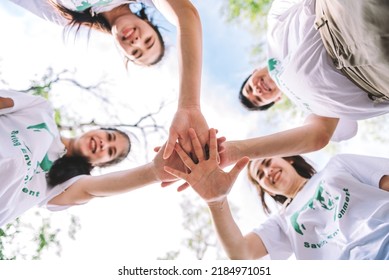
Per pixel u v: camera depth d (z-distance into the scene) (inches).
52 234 72.2
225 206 53.7
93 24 70.3
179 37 53.6
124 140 69.3
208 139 51.8
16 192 49.9
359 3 30.8
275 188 69.9
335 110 48.1
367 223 50.3
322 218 58.5
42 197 55.9
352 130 62.6
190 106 52.3
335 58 41.6
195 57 53.2
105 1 64.8
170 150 50.0
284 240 62.7
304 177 69.2
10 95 54.6
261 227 63.7
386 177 55.8
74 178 59.5
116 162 69.1
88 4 65.5
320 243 57.7
